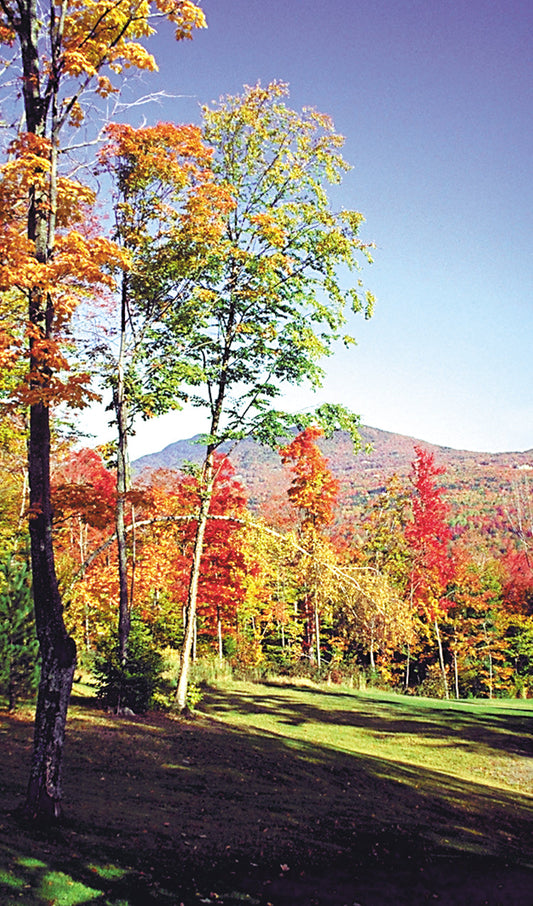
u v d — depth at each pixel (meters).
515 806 14.49
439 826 11.52
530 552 74.56
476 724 23.98
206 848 7.74
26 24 8.34
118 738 13.07
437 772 17.05
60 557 23.66
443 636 49.59
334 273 19.03
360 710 24.94
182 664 19.00
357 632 20.77
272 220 17.73
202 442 18.44
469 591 49.62
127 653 16.88
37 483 7.82
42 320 8.18
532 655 53.12
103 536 23.95
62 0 8.54
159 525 21.19
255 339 18.66
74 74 8.51
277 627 40.19
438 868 9.05
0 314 9.02
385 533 41.56
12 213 8.50
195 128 14.51
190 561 27.58
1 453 19.89
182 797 9.89
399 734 21.36
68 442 20.67
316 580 20.09
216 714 20.72
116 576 22.77
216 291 18.34
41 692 7.49
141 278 16.05
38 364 7.99
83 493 13.55
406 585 40.34
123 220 15.38
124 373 16.81
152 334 17.44
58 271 8.12
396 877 8.29
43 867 5.91
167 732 14.70
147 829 7.88
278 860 7.97
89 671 22.36
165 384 17.22
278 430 18.56
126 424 17.11
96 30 8.82
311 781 13.14
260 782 12.09
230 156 18.89
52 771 7.29
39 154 8.25
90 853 6.59
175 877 6.58
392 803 12.59
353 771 14.95
